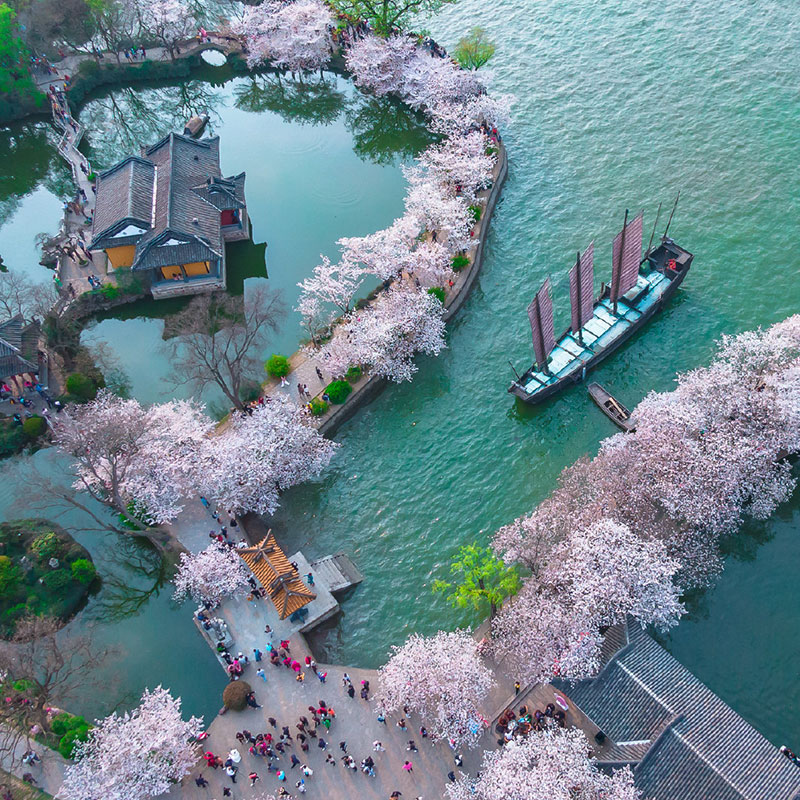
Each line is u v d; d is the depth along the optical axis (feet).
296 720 181.98
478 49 354.54
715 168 306.96
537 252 290.97
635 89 347.15
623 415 233.76
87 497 235.81
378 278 293.02
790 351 232.53
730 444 204.74
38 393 256.93
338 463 238.48
